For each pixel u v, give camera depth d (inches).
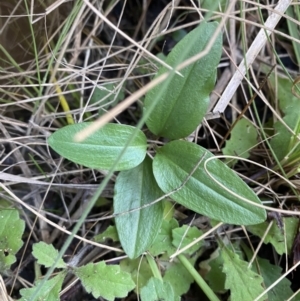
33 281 8.9
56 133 7.2
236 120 8.8
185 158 7.7
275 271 8.6
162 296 7.4
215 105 9.1
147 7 10.4
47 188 9.0
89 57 10.2
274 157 8.3
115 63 10.1
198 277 8.2
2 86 8.6
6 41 9.2
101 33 10.4
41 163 9.5
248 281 8.0
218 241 8.5
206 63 7.3
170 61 7.3
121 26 10.6
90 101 9.7
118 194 7.8
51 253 7.8
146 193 7.9
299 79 8.1
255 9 9.5
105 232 8.3
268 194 8.7
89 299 8.7
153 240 7.6
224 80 9.7
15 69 9.4
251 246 8.6
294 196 8.6
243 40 8.4
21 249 9.1
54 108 9.8
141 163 8.1
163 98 7.6
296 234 8.4
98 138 7.4
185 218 8.7
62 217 9.2
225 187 7.3
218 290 8.4
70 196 9.4
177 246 8.2
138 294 8.1
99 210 9.2
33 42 8.6
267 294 8.4
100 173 9.1
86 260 8.5
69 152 7.2
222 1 9.3
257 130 9.1
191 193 7.5
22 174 9.3
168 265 8.4
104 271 7.7
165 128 7.8
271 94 9.8
